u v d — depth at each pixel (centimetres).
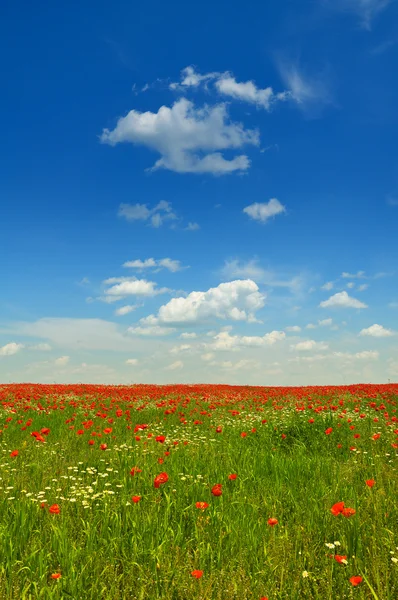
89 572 439
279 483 716
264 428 1173
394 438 1024
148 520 534
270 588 412
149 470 767
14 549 475
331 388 2598
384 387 2534
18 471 777
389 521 561
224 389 2600
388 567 443
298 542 506
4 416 1439
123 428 1305
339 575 430
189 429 1287
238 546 497
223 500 634
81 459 899
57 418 1422
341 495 658
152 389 2467
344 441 1016
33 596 399
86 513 583
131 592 418
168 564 449
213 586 418
